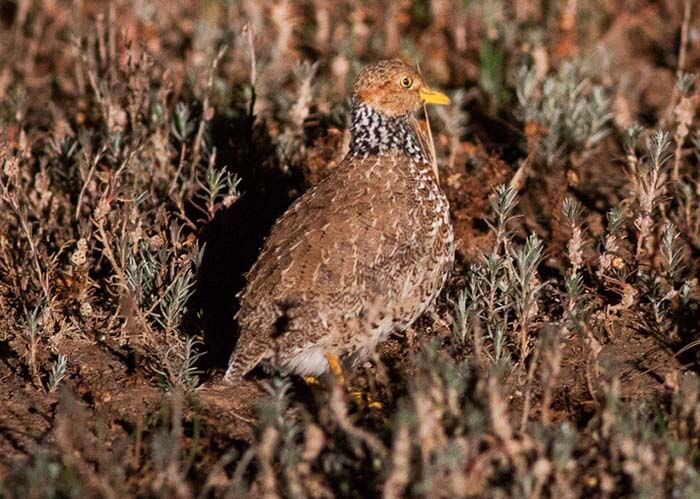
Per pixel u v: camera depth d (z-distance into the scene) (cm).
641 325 1127
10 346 1117
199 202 1257
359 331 1008
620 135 1470
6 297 1164
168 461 873
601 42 1655
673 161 1391
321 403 966
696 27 1728
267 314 989
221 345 1119
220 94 1455
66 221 1226
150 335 1044
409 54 1603
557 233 1265
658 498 805
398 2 1741
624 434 848
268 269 1009
